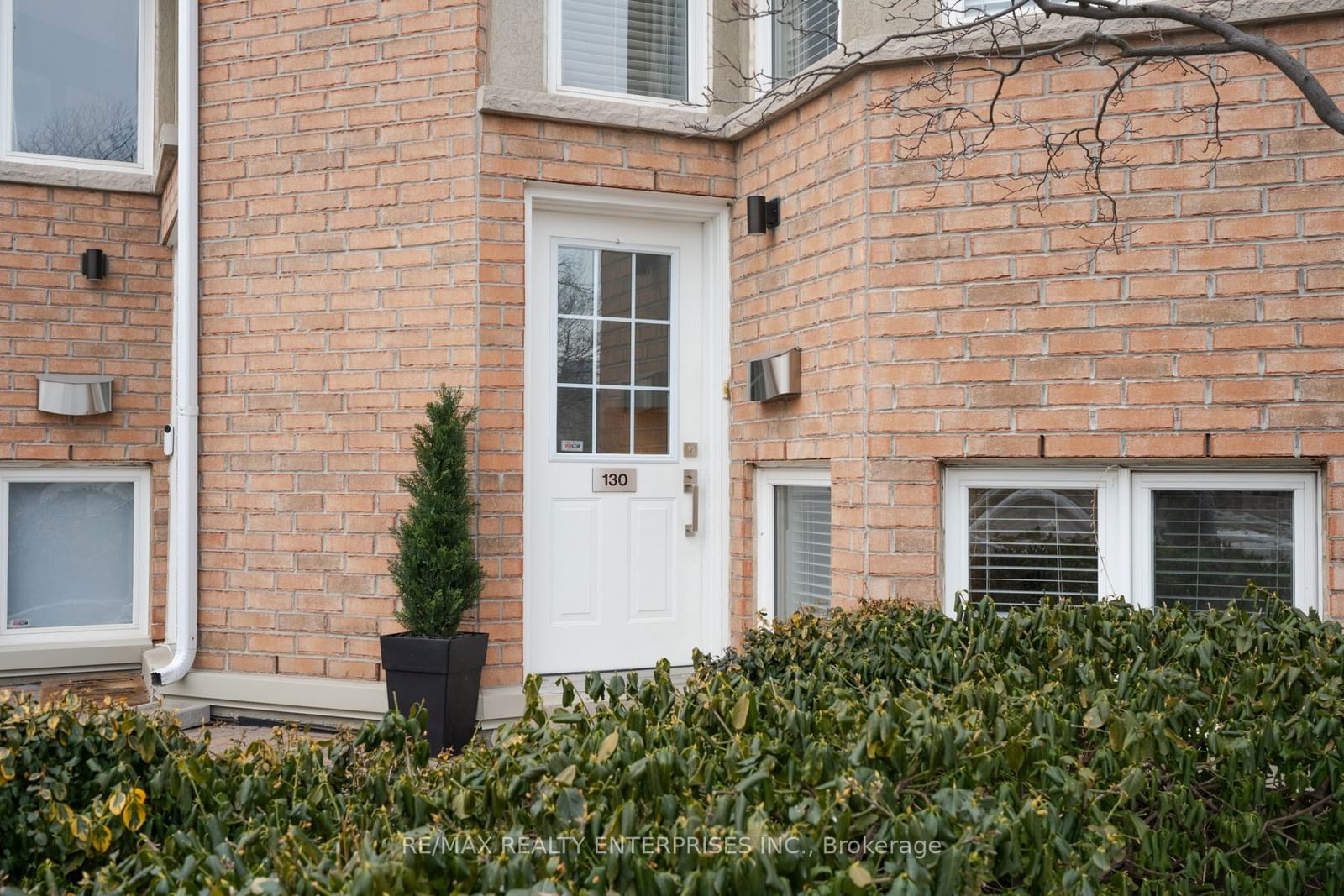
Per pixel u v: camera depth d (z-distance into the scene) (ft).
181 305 21.66
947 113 17.83
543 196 20.81
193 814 8.89
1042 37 17.22
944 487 18.17
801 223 19.88
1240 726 10.96
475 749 9.20
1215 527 17.26
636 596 21.65
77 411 25.00
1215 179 16.70
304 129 21.21
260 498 21.34
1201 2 16.57
